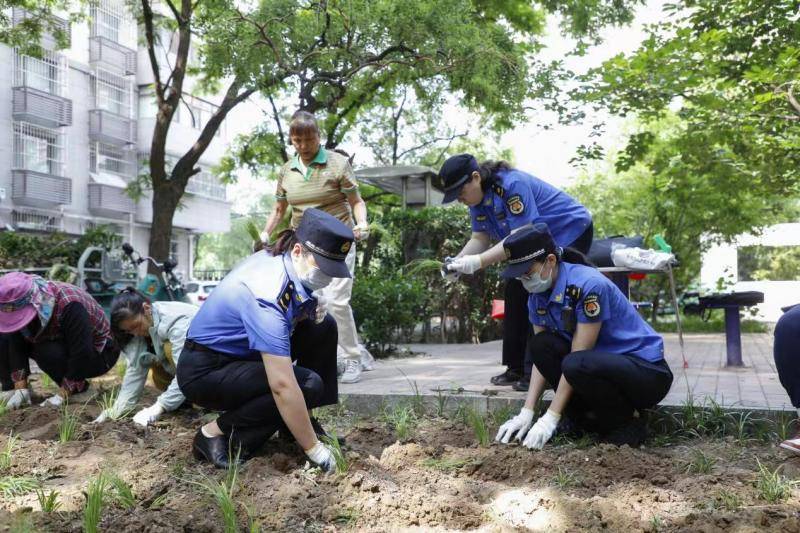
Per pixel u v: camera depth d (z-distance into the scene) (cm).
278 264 324
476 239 461
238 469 326
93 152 2433
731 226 1552
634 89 870
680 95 888
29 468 344
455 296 1005
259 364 335
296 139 505
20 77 2139
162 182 1339
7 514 281
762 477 302
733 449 360
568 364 354
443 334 1018
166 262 654
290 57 1140
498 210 430
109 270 816
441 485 310
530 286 365
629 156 1008
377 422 444
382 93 1503
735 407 393
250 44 1089
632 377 351
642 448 371
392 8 1117
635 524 261
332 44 1157
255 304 314
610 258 589
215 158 2928
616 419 371
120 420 424
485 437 372
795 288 2288
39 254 1011
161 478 322
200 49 1231
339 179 519
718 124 938
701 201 1496
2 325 464
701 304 613
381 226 1020
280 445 361
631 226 1767
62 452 365
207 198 2902
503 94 1248
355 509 279
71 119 2275
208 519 272
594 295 357
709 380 521
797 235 2223
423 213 1023
